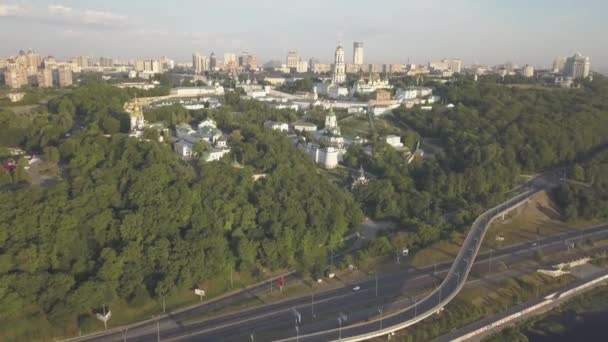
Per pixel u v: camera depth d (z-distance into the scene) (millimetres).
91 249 197750
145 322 186250
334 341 166375
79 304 177500
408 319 183875
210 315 192125
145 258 199750
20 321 175625
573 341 194875
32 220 191125
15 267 179750
